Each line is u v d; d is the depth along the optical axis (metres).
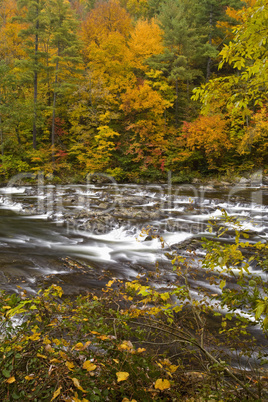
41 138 27.91
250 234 9.15
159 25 32.88
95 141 27.44
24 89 27.98
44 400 1.54
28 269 6.71
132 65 29.50
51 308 2.12
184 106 31.17
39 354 1.60
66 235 10.04
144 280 6.02
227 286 5.37
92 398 1.43
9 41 30.42
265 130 22.27
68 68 25.64
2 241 9.09
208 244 2.09
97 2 44.69
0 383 1.51
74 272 6.68
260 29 2.34
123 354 1.61
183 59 27.50
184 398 1.96
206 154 24.84
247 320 2.17
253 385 2.35
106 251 8.39
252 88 2.64
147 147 27.09
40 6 23.09
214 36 33.38
